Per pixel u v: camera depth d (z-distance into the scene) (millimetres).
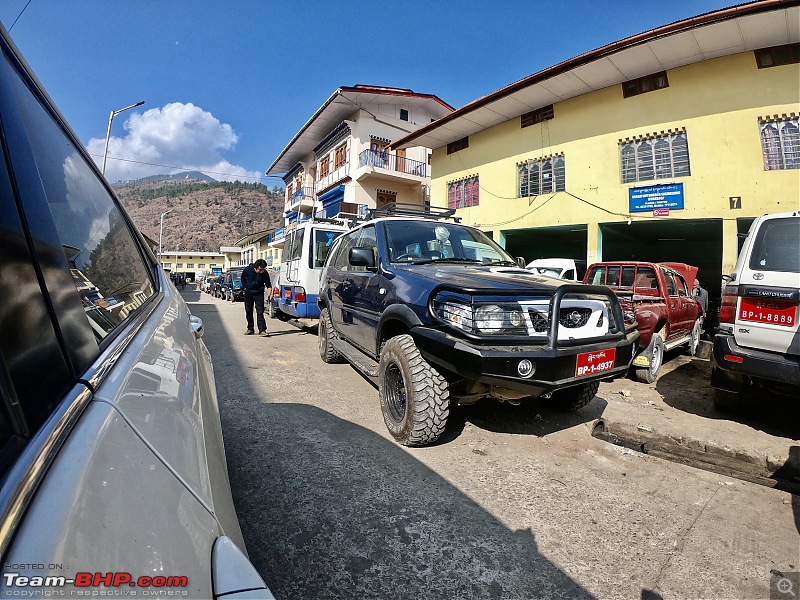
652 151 11219
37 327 650
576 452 3127
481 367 2479
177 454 792
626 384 5305
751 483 2727
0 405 545
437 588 1722
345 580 1741
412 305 3098
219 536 730
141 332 1189
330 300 5414
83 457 587
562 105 13000
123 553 545
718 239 15352
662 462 3008
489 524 2178
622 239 15273
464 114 14227
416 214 5219
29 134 904
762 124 9758
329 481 2539
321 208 26828
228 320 11172
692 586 1776
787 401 4461
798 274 3139
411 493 2439
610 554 1978
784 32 9102
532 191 13977
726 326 3543
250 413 3680
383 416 3443
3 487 476
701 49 9891
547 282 2961
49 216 792
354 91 21375
